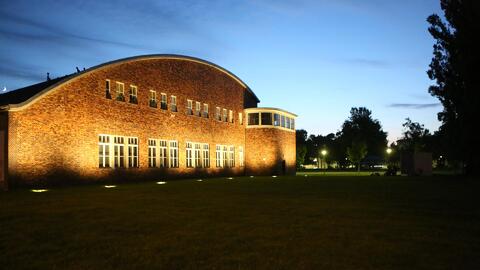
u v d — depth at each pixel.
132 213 13.17
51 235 9.56
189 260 7.36
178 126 41.81
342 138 122.31
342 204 15.80
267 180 37.75
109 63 33.25
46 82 36.56
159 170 38.59
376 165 127.00
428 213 13.14
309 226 10.70
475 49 39.88
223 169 49.41
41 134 27.67
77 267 6.96
